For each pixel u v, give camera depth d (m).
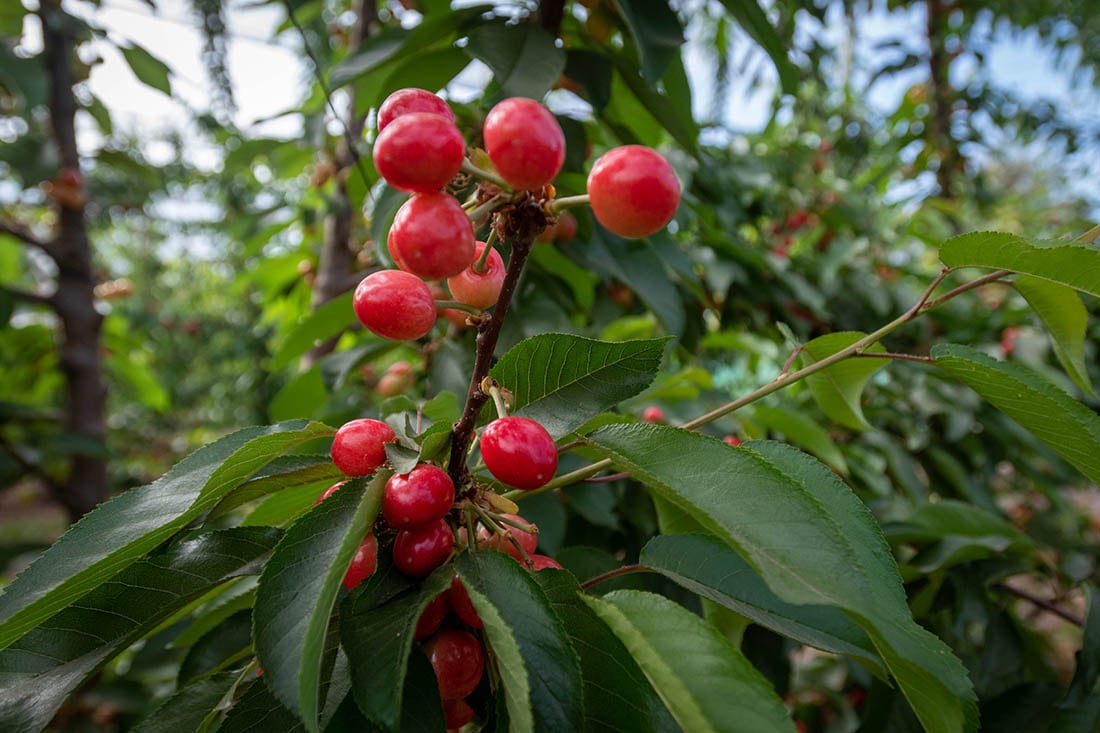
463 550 0.22
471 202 0.21
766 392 0.28
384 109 0.22
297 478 0.27
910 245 1.18
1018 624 0.49
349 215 0.68
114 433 1.55
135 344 1.15
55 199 0.75
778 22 0.80
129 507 0.24
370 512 0.21
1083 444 0.25
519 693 0.17
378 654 0.20
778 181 0.95
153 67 0.71
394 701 0.18
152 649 0.43
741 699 0.18
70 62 0.77
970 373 0.26
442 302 0.22
